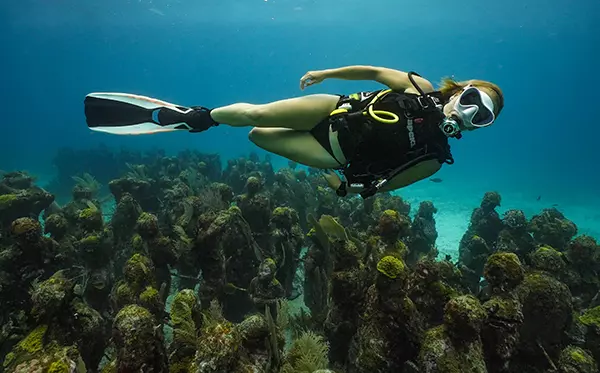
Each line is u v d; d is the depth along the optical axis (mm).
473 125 2738
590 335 4543
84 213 6832
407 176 3162
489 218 10008
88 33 78750
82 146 43438
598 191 30844
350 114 2951
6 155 36688
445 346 3172
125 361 2805
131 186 10750
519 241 8586
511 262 3695
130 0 52562
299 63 127312
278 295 6652
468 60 126625
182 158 20859
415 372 3770
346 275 4836
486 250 8461
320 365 3875
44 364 2834
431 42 103062
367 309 4188
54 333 3475
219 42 97312
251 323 3799
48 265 5359
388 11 69125
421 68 137375
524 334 4137
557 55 117125
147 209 11117
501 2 59250
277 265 8078
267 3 60625
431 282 4227
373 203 9805
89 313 4066
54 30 73688
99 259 6676
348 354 4848
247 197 8570
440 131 2887
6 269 5066
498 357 3447
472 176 39031
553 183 35062
